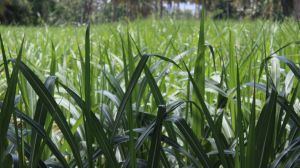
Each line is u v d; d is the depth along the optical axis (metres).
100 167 1.70
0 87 2.77
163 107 1.39
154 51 3.43
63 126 1.34
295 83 2.24
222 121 1.83
